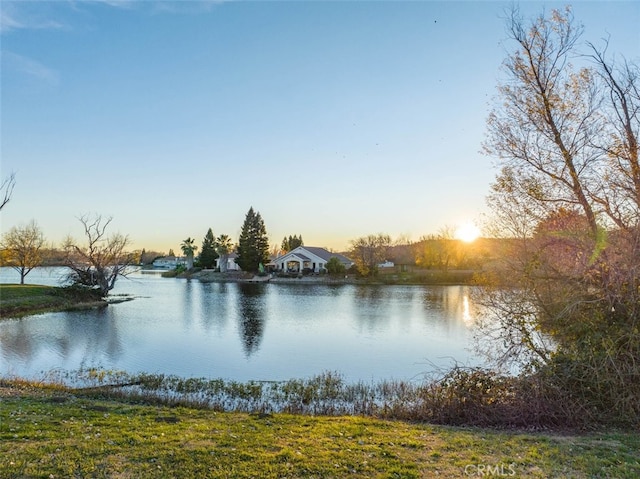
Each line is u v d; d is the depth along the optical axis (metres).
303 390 12.72
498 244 11.75
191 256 95.19
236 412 9.65
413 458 6.19
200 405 10.80
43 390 11.30
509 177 11.91
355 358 17.72
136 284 66.19
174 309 33.72
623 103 11.05
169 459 5.66
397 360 17.34
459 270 71.06
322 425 7.96
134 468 5.33
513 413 8.80
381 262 80.31
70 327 24.52
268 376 14.88
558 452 6.62
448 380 10.08
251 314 31.06
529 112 11.98
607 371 8.64
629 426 8.45
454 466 5.92
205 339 21.50
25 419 7.30
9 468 5.11
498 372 10.08
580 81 11.53
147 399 11.09
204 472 5.29
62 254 43.06
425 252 74.69
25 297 32.66
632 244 9.45
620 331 8.97
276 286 61.50
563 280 10.33
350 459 5.96
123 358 17.33
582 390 8.91
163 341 20.88
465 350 18.98
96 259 40.59
